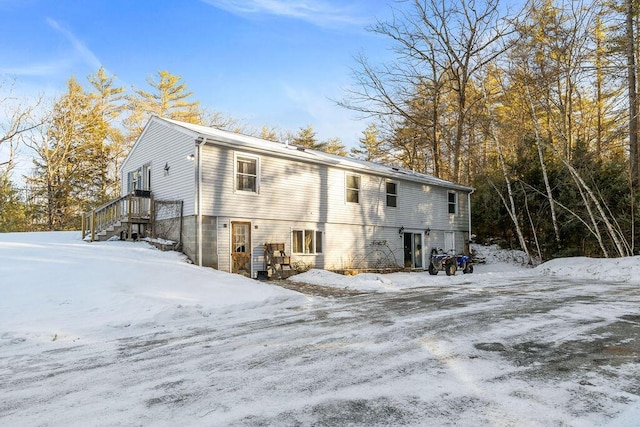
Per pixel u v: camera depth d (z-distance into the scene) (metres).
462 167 33.09
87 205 31.83
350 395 3.39
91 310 7.28
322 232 16.75
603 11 17.36
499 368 4.07
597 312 7.22
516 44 21.11
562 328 5.93
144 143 16.94
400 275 16.97
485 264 21.58
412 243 20.72
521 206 22.25
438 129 29.06
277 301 8.88
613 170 19.14
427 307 8.02
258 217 14.55
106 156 33.81
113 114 34.69
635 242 18.20
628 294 9.74
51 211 30.33
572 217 18.81
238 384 3.70
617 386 3.55
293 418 2.95
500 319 6.64
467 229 23.91
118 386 3.70
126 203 16.83
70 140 31.08
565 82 21.20
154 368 4.25
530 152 22.20
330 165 16.98
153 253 12.88
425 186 21.59
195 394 3.46
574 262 17.05
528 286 11.86
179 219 13.73
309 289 11.62
